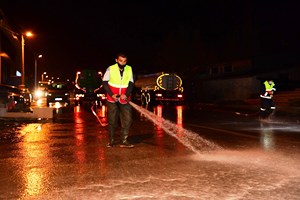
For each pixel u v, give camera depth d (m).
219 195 4.42
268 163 6.25
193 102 41.06
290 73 37.66
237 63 44.16
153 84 35.19
